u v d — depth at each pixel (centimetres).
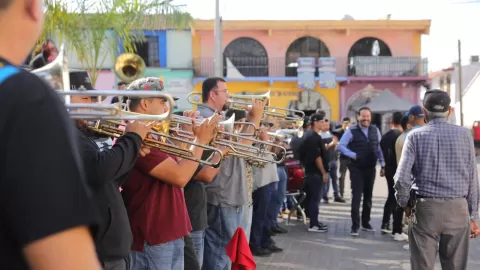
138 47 2491
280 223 907
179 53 2514
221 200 485
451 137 418
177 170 328
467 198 427
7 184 95
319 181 822
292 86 2641
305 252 692
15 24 109
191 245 401
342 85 2656
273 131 667
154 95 232
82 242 101
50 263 96
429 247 424
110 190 275
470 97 3684
